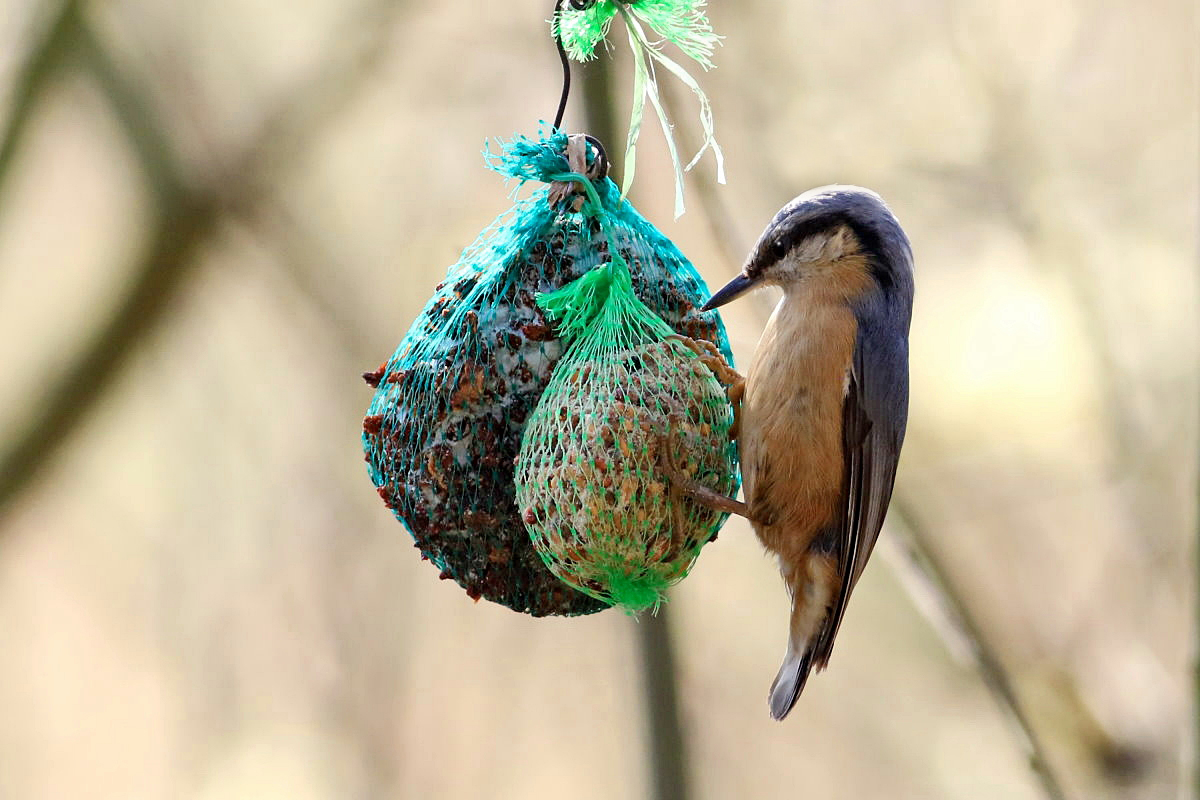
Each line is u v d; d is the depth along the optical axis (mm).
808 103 13203
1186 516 13391
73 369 11867
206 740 13484
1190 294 13398
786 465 7570
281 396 13797
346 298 13469
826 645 7844
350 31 12906
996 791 13352
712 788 13883
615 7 7160
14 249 12883
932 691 14164
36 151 11719
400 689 13320
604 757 13367
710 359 7344
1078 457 13680
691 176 9164
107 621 14023
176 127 12320
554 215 7199
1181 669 13211
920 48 13320
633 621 9023
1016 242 13633
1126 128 13625
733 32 13109
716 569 14094
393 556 13539
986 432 13680
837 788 13922
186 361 13562
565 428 6723
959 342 13703
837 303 7613
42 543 14000
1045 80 13562
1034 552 13836
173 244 12102
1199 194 12398
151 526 13883
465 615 13578
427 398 7035
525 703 13578
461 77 13461
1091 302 13461
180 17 12586
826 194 7809
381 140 13555
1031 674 13484
